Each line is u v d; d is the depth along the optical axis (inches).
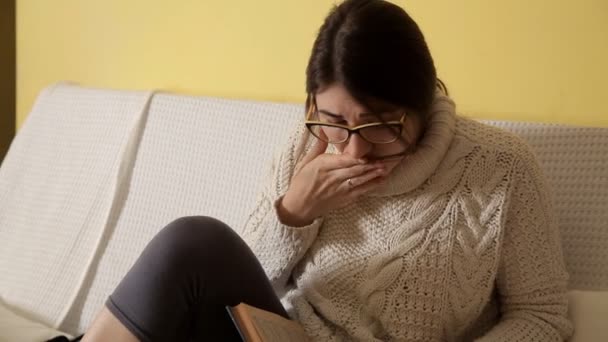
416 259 48.3
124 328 43.6
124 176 71.8
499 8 59.5
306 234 50.6
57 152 77.9
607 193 52.1
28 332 63.6
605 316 47.0
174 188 68.7
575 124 56.6
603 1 55.5
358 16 43.1
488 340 46.4
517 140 49.5
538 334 46.7
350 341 49.2
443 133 47.8
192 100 70.4
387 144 45.4
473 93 61.4
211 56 76.7
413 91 43.4
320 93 43.9
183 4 78.4
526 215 48.3
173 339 44.9
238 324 41.9
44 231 75.1
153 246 45.4
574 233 52.6
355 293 49.6
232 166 66.0
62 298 70.6
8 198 79.4
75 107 78.6
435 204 48.5
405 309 48.4
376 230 49.8
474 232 48.1
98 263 70.1
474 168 48.6
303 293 51.2
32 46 92.4
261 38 72.9
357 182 47.8
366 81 42.0
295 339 45.3
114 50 84.5
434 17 62.4
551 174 53.9
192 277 45.1
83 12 86.9
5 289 74.6
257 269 48.6
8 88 120.8
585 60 56.7
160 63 80.9
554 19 57.5
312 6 69.1
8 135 122.0
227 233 47.4
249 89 74.2
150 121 72.1
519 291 48.3
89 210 72.5
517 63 59.3
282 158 53.7
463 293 48.1
